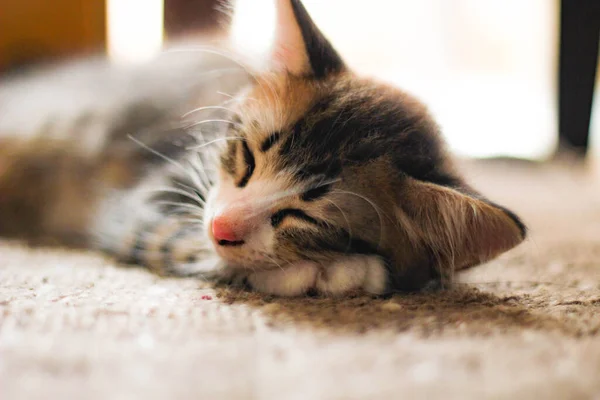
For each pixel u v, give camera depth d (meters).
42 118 0.36
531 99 0.77
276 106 0.28
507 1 0.78
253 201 0.26
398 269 0.27
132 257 0.30
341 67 0.30
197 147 0.31
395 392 0.17
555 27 0.71
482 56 0.82
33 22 0.47
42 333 0.20
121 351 0.19
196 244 0.28
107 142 0.35
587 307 0.24
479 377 0.18
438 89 0.72
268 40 0.30
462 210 0.25
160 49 0.42
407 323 0.21
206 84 0.35
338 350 0.19
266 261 0.26
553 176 0.68
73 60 0.44
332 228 0.26
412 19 0.74
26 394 0.16
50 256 0.31
